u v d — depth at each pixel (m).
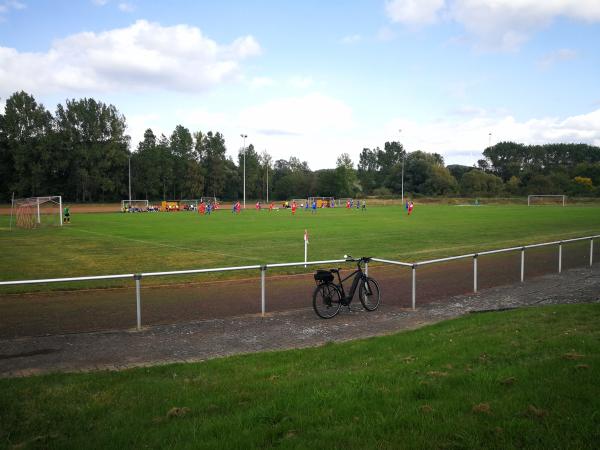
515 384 5.15
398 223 43.72
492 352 6.59
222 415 4.83
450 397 4.92
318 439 4.09
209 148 128.62
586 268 17.78
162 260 20.97
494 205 97.62
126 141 110.56
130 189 102.44
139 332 9.31
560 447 3.77
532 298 12.60
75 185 103.12
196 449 4.02
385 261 11.72
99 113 105.75
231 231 35.97
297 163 182.12
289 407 4.86
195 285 14.75
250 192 135.50
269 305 11.98
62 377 6.32
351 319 10.50
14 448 4.27
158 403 5.26
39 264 20.03
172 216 60.44
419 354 6.91
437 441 3.98
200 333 9.27
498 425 4.18
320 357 7.16
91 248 25.59
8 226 43.78
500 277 16.06
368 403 4.85
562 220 46.78
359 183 143.00
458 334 8.12
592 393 4.72
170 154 122.44
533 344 6.85
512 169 153.00
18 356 7.73
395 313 11.09
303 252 23.44
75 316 10.74
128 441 4.27
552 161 179.38
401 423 4.33
